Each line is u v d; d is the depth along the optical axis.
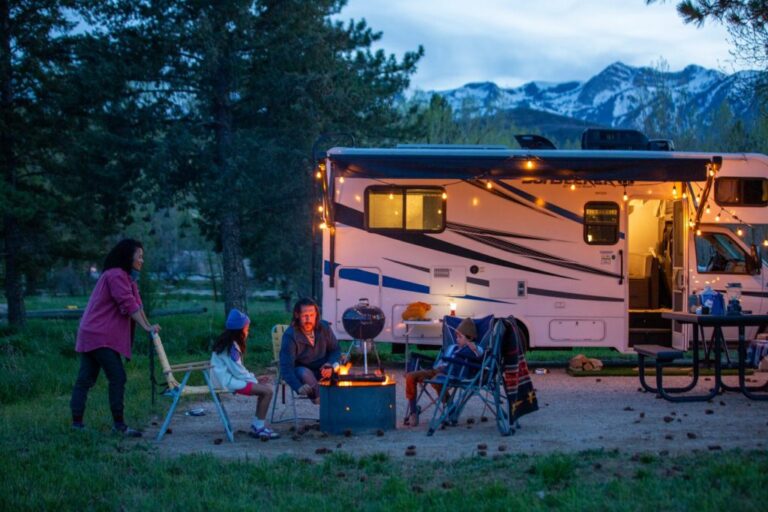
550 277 12.20
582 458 6.47
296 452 6.97
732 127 26.88
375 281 12.20
